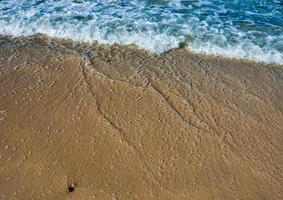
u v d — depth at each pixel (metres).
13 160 4.36
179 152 4.49
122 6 7.35
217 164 4.38
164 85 5.40
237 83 5.54
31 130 4.70
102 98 5.14
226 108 5.08
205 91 5.34
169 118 4.88
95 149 4.49
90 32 6.56
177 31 6.62
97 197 4.00
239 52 6.22
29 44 6.29
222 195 4.07
